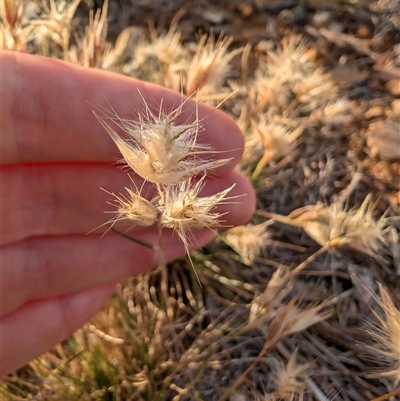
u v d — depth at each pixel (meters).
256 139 0.14
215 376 0.13
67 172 0.10
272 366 0.13
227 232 0.14
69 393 0.12
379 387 0.12
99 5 0.19
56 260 0.11
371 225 0.12
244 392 0.12
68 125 0.10
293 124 0.15
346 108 0.16
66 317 0.11
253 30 0.19
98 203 0.11
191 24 0.19
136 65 0.15
